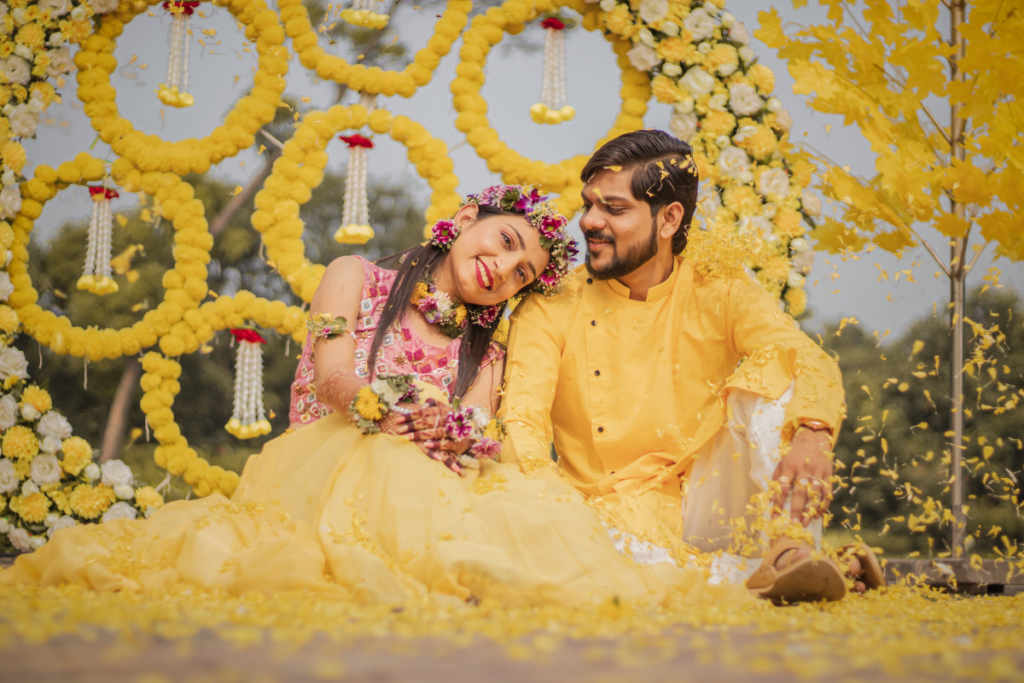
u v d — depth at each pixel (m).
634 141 2.58
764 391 2.29
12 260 3.42
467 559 1.71
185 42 3.49
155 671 0.78
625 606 1.50
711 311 2.66
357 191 3.54
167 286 3.50
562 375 2.75
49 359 9.40
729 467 2.43
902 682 0.84
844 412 2.24
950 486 3.21
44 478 3.33
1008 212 3.07
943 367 8.26
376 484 2.01
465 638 1.14
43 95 3.40
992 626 1.53
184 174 3.54
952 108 3.29
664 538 2.26
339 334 2.48
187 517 2.17
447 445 2.19
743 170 3.35
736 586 1.93
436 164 3.47
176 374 3.54
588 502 2.24
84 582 1.89
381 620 1.33
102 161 3.45
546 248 2.61
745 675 0.88
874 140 3.11
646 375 2.69
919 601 2.11
